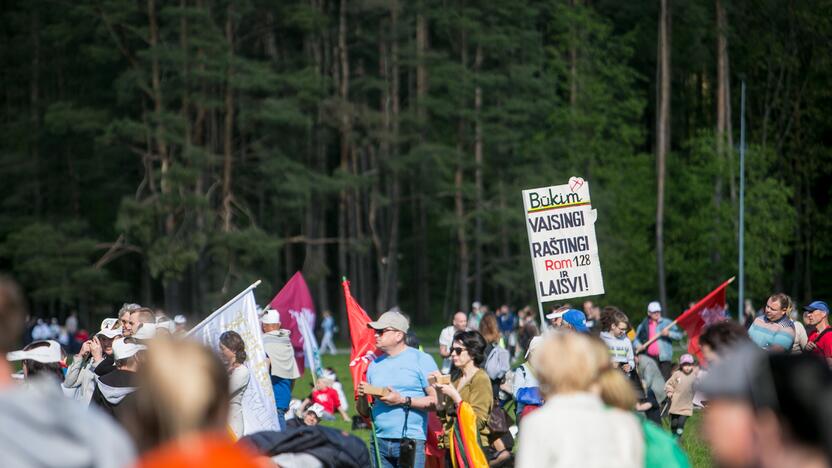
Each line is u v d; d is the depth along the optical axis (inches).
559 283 826.2
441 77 3580.2
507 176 3710.6
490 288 4621.1
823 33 4168.3
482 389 646.5
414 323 4421.8
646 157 3769.7
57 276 3257.9
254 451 383.2
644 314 3540.8
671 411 962.1
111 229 3846.0
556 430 331.9
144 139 3184.1
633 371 886.4
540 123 3705.7
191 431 227.5
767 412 202.7
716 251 3548.2
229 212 3267.7
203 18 3196.4
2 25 3954.2
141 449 233.3
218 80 3184.1
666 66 3676.2
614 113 3811.5
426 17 3732.8
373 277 4616.1
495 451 646.5
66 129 3284.9
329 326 3024.1
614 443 332.5
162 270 3078.2
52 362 584.7
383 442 649.0
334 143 4055.1
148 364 231.9
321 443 391.9
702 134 3649.1
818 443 198.1
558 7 3786.9
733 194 3580.2
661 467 366.9
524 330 1734.7
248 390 682.8
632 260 3595.0
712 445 221.0
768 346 759.7
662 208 3607.3
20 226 3516.2
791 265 4594.0
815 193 4645.7
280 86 3304.6
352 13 3678.6
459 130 3750.0
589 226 824.9
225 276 3154.5
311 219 3668.8
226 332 609.6
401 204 4751.5
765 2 4156.0
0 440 223.1
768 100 4215.1
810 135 4264.3
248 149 3590.1
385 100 3791.8
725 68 3747.5
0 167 3580.2
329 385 1232.2
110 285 3316.9
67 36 3398.1
